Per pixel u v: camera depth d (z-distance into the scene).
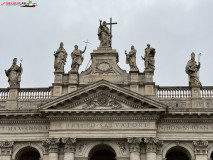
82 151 48.72
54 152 48.19
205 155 48.16
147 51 52.38
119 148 48.53
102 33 54.22
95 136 48.53
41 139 49.62
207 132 48.91
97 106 49.22
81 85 51.38
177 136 48.94
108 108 49.06
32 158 55.41
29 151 51.31
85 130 48.75
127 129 48.56
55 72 51.91
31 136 49.81
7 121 50.38
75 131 48.78
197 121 49.28
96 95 49.56
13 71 52.81
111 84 48.97
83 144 48.97
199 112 48.69
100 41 54.22
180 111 48.78
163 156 48.47
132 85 50.91
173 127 49.31
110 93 49.47
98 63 52.66
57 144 48.50
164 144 49.06
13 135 49.97
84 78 52.06
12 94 51.81
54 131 48.84
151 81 51.16
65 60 52.97
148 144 47.97
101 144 48.94
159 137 48.94
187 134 48.97
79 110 48.72
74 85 51.19
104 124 48.94
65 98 48.84
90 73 52.31
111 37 54.97
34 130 50.03
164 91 51.31
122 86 51.16
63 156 48.44
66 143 48.31
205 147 48.41
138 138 48.06
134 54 52.31
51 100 48.97
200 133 48.91
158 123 49.47
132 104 49.00
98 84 49.12
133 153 47.66
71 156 47.94
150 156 47.56
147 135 48.22
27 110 49.72
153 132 48.31
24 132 49.97
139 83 50.94
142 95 48.44
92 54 53.06
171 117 49.25
